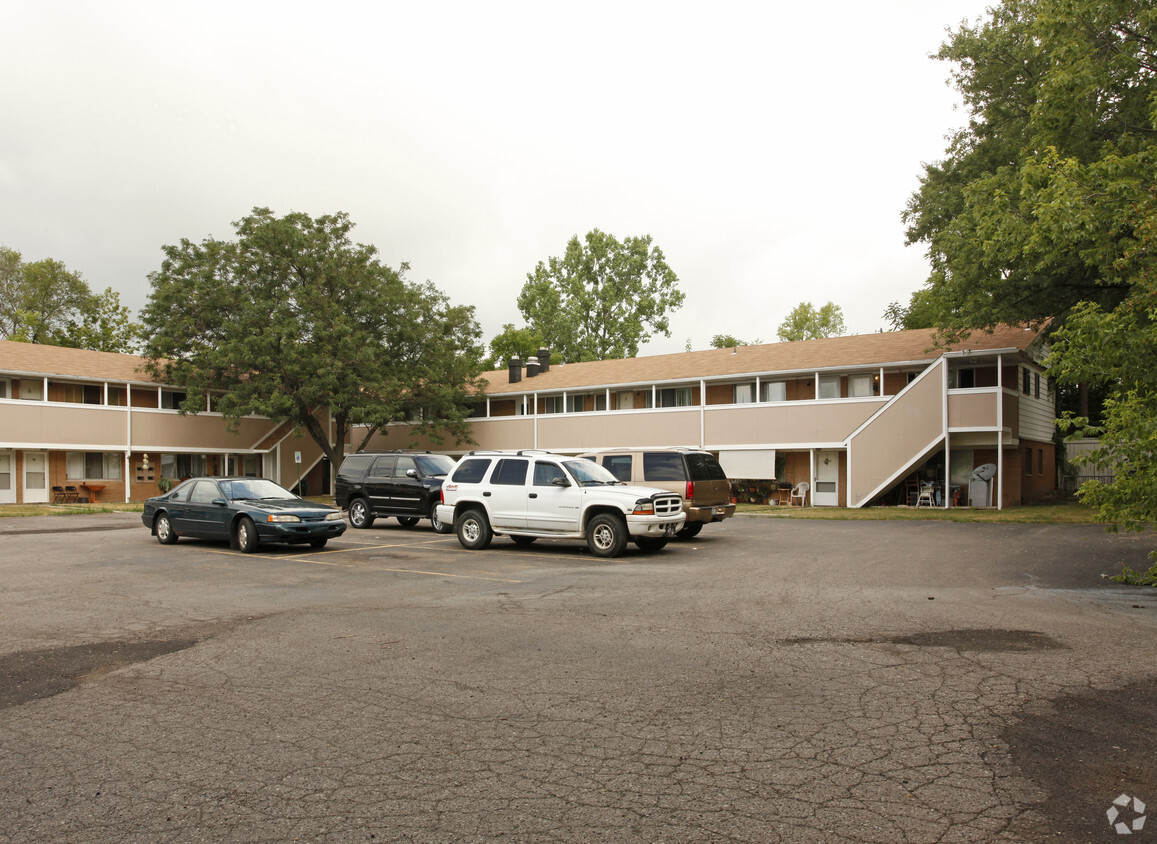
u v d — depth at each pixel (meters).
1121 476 10.62
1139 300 11.34
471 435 40.38
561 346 63.72
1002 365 27.67
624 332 62.91
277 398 33.53
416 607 9.06
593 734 4.81
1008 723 4.94
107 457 36.81
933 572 11.81
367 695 5.67
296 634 7.69
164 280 36.09
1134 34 18.55
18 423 32.16
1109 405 10.68
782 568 12.36
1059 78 18.17
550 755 4.47
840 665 6.35
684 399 35.19
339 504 21.30
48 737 4.87
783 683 5.86
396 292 37.59
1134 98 19.30
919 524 20.78
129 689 5.89
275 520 14.82
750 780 4.11
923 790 3.96
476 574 11.84
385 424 40.47
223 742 4.75
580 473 15.20
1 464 33.06
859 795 3.91
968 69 24.05
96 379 35.00
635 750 4.54
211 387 36.12
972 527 19.66
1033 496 31.16
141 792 4.03
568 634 7.55
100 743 4.75
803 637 7.35
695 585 10.60
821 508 27.73
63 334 58.06
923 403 26.33
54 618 8.62
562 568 12.51
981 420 25.53
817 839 3.46
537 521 14.72
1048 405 34.22
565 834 3.52
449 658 6.68
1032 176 16.48
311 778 4.18
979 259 21.78
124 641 7.47
